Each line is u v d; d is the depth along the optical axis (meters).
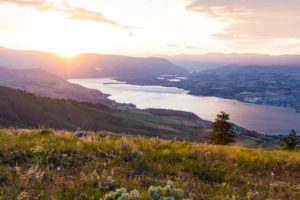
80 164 6.18
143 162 6.43
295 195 5.17
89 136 9.54
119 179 5.09
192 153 7.83
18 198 3.86
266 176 6.60
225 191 4.92
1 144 7.15
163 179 5.59
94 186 4.66
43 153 6.52
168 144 9.05
